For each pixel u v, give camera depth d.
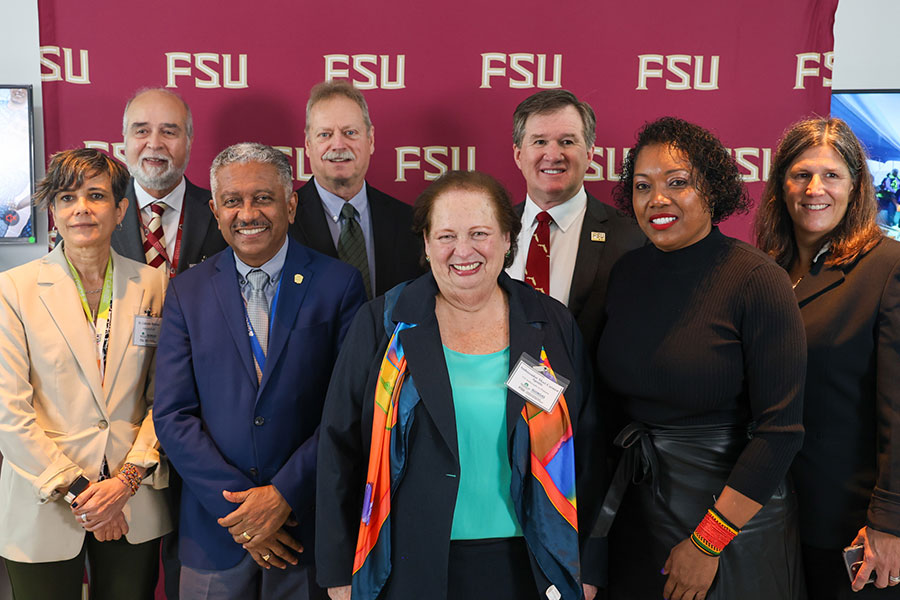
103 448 2.07
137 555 2.18
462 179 1.68
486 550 1.65
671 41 2.79
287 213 2.10
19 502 2.05
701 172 1.71
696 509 1.72
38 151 2.94
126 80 2.77
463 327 1.73
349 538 1.70
